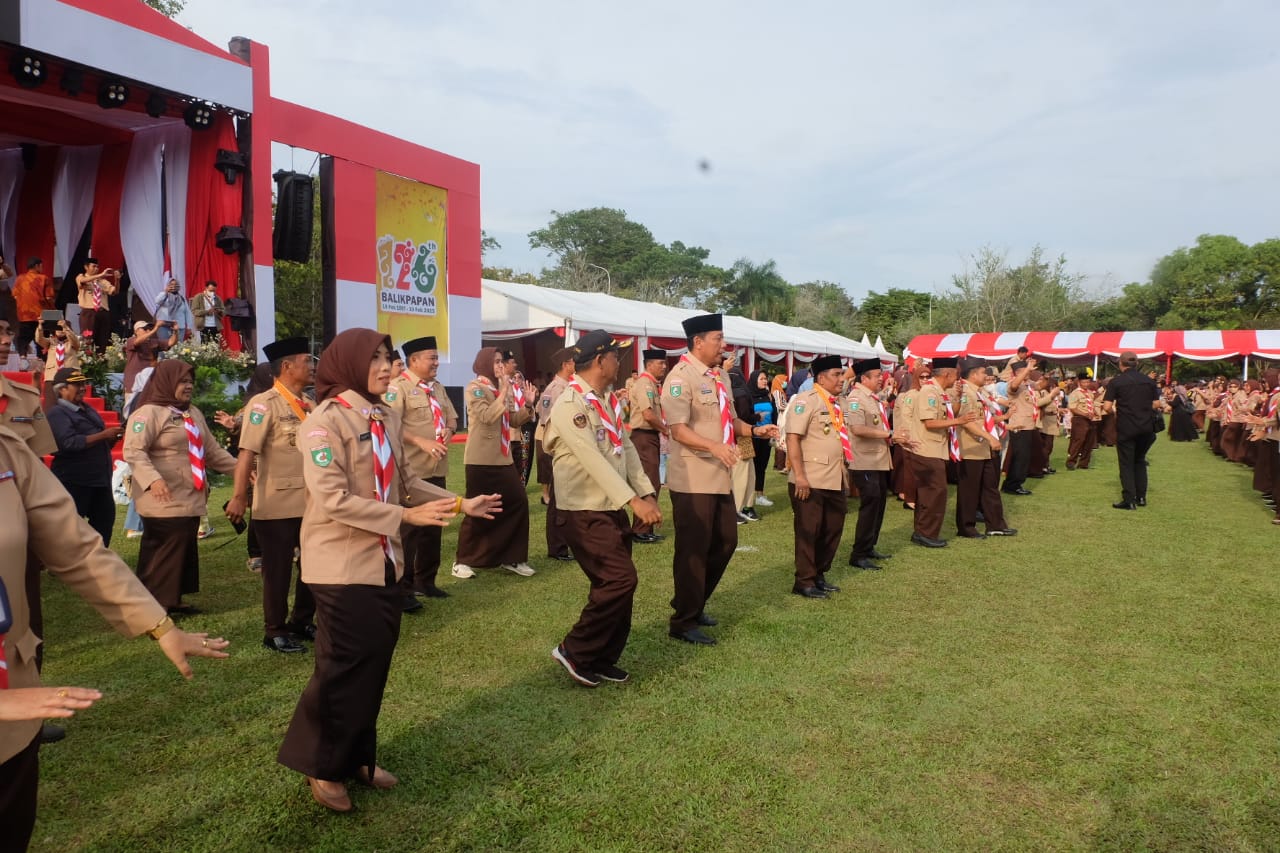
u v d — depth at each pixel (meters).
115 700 3.93
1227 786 3.21
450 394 18.08
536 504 9.75
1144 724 3.76
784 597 5.85
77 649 4.62
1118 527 8.64
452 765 3.32
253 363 13.68
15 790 1.81
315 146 14.95
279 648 4.63
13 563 1.77
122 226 15.37
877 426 6.72
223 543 7.36
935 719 3.79
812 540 5.80
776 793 3.12
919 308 58.12
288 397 4.73
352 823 2.89
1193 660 4.58
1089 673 4.38
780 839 2.82
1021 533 8.31
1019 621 5.29
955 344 35.44
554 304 18.78
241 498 4.64
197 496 5.16
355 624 2.88
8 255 17.30
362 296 16.00
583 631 4.10
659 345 20.47
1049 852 2.77
